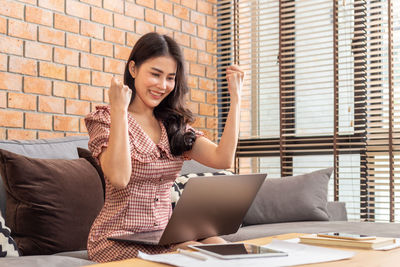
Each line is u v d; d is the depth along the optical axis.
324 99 3.76
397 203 3.37
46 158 2.36
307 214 2.96
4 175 2.06
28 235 2.04
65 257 1.77
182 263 1.08
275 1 3.87
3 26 2.69
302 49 3.90
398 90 3.49
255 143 4.04
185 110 1.98
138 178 1.76
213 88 4.06
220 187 1.54
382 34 3.41
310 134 3.71
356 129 3.58
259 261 1.11
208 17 4.05
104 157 1.64
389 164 3.38
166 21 3.68
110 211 1.77
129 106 1.94
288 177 3.14
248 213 2.97
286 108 3.82
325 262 1.12
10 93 2.70
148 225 1.77
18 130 2.73
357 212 3.59
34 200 2.04
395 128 3.37
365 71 3.52
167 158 1.86
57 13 2.96
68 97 3.00
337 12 3.57
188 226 1.55
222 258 1.13
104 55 3.23
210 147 1.96
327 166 3.75
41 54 2.87
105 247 1.69
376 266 1.08
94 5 3.18
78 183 2.19
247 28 3.99
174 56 1.90
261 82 3.99
